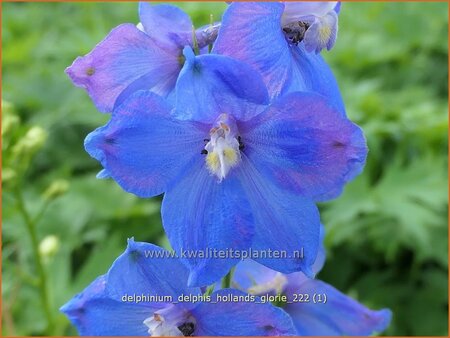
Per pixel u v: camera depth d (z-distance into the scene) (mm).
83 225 274
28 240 254
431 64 384
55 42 393
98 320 130
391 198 278
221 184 116
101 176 118
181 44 122
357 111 309
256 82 105
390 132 300
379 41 371
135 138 109
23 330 227
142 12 121
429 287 273
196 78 103
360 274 281
